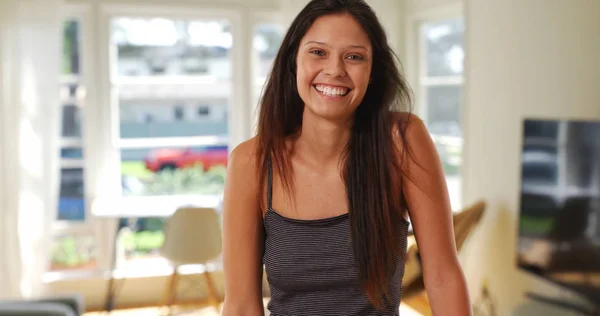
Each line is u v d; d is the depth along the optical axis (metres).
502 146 3.61
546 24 3.22
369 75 1.07
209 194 4.88
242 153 1.20
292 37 1.11
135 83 4.68
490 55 3.73
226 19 4.79
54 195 4.32
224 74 4.84
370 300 1.08
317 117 1.11
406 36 4.83
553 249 2.85
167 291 4.29
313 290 1.12
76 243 4.59
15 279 4.20
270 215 1.15
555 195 2.84
